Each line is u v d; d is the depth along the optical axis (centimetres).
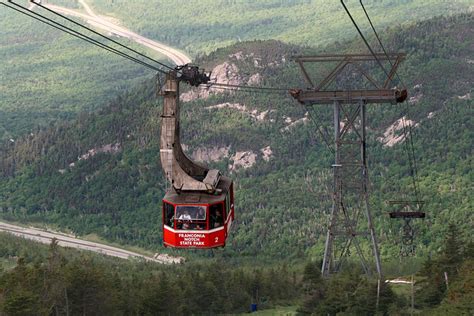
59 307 18862
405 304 16950
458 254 18538
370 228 15625
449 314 14238
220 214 8931
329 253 15700
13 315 17400
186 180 8931
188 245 8919
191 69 8931
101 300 19550
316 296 18538
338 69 14575
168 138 8794
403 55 14250
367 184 15225
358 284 17488
